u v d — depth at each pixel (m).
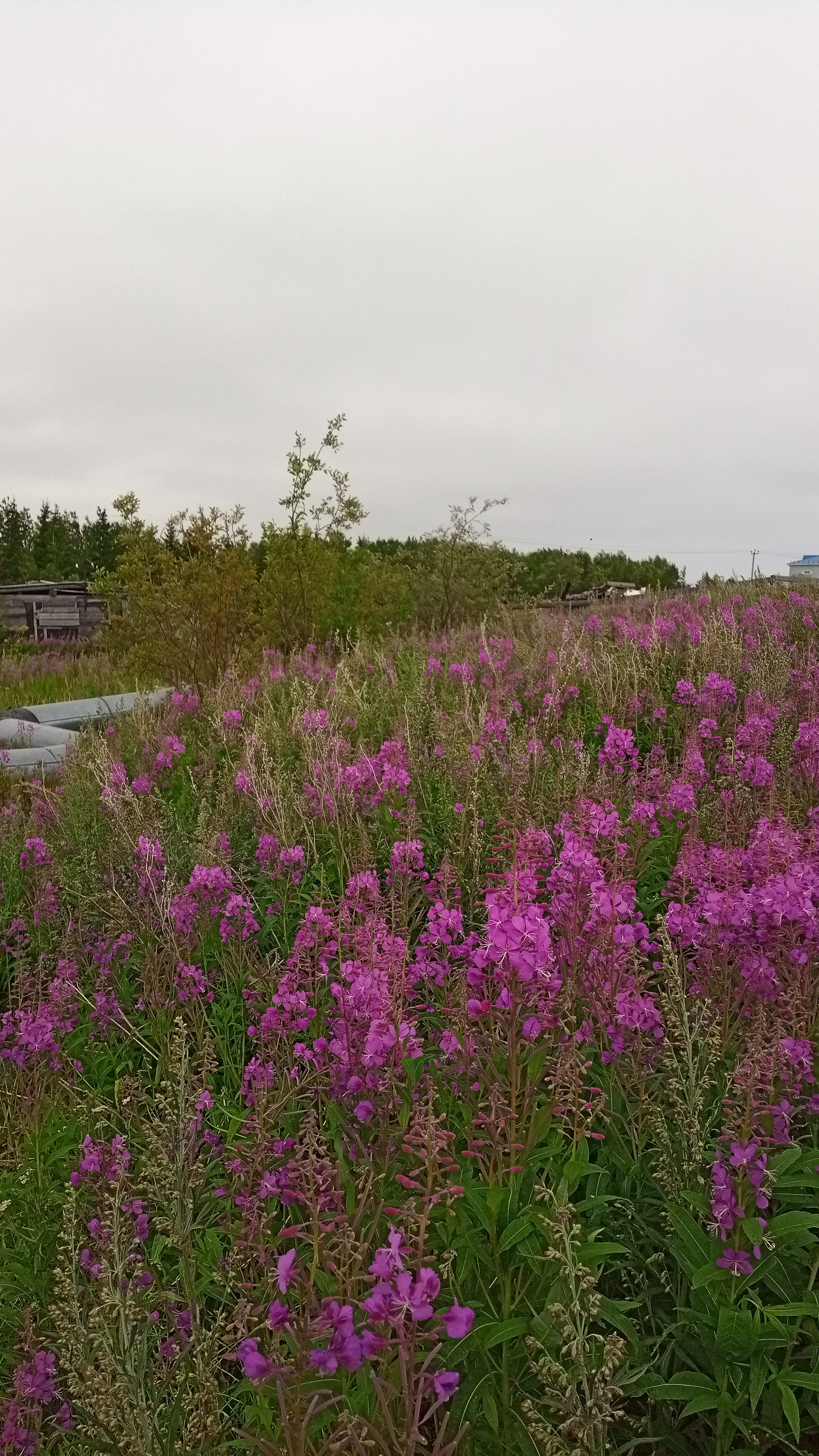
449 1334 1.87
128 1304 2.61
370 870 4.58
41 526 97.75
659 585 15.01
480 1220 2.64
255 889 5.54
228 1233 2.94
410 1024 3.05
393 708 9.17
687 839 4.14
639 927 3.51
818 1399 2.44
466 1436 2.32
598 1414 2.07
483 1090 2.90
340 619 18.67
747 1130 2.42
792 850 3.50
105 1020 4.64
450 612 24.95
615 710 7.77
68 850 7.07
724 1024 3.12
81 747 9.32
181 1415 2.58
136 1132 3.63
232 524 16.11
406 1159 2.92
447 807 5.82
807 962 3.17
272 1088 3.34
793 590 14.45
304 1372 1.89
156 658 15.73
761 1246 2.44
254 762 7.16
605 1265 2.85
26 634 43.19
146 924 4.97
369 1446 1.92
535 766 6.21
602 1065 3.23
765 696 7.55
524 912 2.68
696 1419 2.61
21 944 5.72
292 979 3.62
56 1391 2.80
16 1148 3.77
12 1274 3.21
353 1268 2.23
